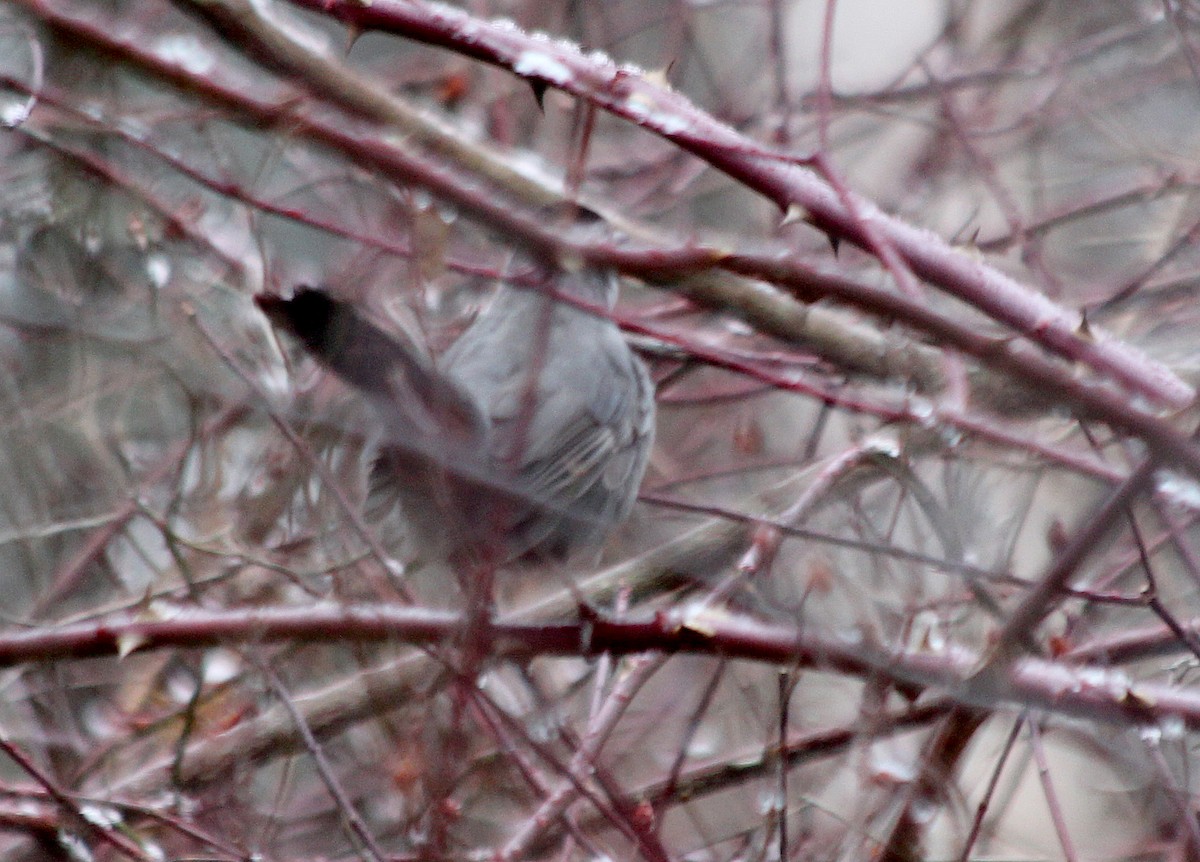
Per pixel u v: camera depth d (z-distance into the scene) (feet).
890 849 25.72
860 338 29.99
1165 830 30.53
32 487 32.30
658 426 41.27
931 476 32.68
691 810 30.12
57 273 29.91
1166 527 28.09
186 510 30.17
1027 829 35.94
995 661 24.84
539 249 23.54
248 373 27.40
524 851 25.58
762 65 46.14
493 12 45.29
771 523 26.25
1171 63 44.70
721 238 31.48
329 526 26.61
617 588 32.04
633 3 48.26
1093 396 23.75
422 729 24.82
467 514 25.09
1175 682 30.40
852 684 30.27
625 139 44.88
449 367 34.04
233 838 28.73
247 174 29.45
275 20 25.63
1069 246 46.34
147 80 25.27
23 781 31.94
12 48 29.32
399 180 23.34
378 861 25.30
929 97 46.11
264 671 27.09
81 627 28.50
